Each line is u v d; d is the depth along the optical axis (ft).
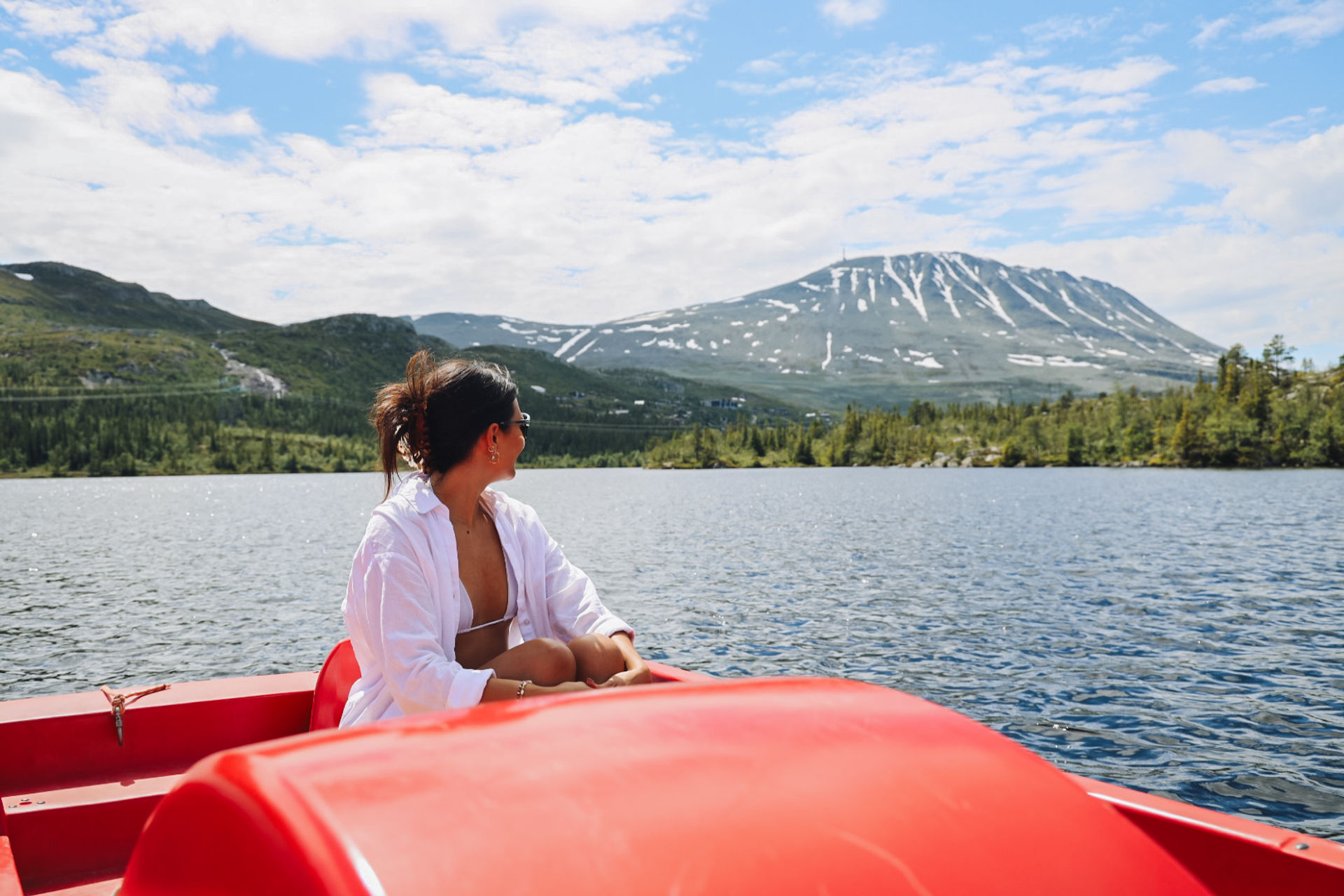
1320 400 598.75
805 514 195.21
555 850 3.03
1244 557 100.63
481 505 8.12
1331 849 4.72
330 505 282.97
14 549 132.77
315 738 3.75
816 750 3.81
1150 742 33.19
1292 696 39.29
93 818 8.66
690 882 2.98
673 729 3.86
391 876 2.87
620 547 121.29
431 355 7.86
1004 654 48.67
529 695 6.63
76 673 49.49
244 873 3.28
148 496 368.89
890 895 3.13
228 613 68.90
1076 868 3.54
